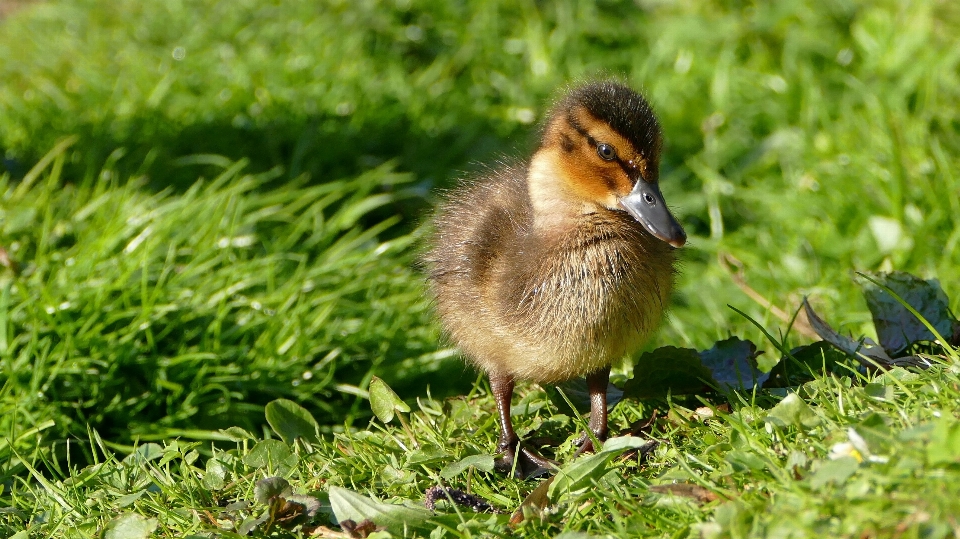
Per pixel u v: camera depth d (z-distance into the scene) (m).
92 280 10.04
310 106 14.64
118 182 13.02
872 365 7.76
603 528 6.22
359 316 11.07
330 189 12.59
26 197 11.83
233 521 6.92
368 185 12.88
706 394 8.24
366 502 6.68
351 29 16.12
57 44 16.75
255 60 15.28
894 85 13.91
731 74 15.05
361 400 10.34
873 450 5.88
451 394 10.39
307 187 13.61
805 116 14.00
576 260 7.76
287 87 14.88
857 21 15.43
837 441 6.26
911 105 13.71
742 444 6.75
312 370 10.23
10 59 16.47
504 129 14.79
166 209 11.15
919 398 6.50
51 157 12.23
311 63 15.25
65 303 9.62
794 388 7.68
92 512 7.45
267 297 10.52
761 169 13.73
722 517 5.78
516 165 9.34
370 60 15.66
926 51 14.23
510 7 16.78
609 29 16.55
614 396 8.68
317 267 11.16
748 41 15.76
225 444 9.48
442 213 9.45
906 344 8.18
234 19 16.27
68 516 7.43
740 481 6.30
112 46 16.36
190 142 13.98
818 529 5.46
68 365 9.32
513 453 7.93
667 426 7.64
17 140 13.80
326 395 10.24
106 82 15.11
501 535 6.36
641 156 7.83
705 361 8.71
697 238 12.81
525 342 7.86
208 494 7.50
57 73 15.63
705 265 12.73
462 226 8.80
